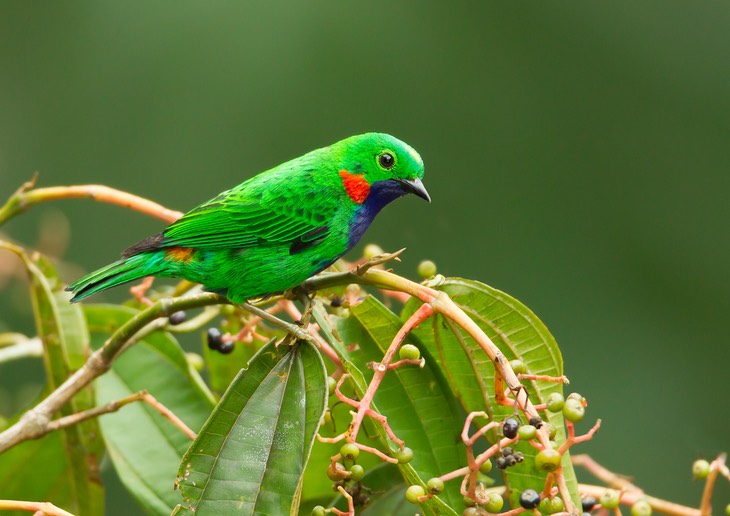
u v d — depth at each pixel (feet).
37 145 59.00
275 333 33.71
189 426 32.09
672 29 59.98
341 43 59.00
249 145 58.03
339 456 23.75
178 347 32.94
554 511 23.04
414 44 59.47
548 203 59.88
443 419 26.76
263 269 31.83
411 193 33.12
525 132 60.23
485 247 59.36
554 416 25.26
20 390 54.49
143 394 27.58
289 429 24.16
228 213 31.55
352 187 32.68
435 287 25.95
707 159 59.21
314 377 24.72
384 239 60.39
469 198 59.72
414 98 59.72
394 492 28.86
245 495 23.47
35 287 31.24
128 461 31.42
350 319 27.81
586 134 59.67
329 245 32.63
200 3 59.52
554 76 60.54
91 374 27.55
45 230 45.73
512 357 26.30
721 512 53.26
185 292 34.94
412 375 26.99
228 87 58.70
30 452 32.99
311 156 33.14
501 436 23.39
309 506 30.53
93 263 58.85
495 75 60.34
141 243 31.68
